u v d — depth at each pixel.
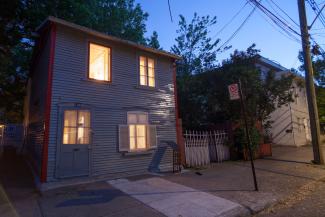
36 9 11.98
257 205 5.49
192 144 10.98
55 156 7.48
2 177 8.73
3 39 13.14
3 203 5.88
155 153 9.98
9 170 10.03
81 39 8.65
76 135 8.02
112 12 16.44
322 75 23.64
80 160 7.95
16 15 12.45
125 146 9.02
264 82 13.73
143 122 9.83
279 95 13.62
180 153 10.09
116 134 8.98
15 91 17.25
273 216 5.04
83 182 7.81
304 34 11.38
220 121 14.01
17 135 18.27
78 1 13.30
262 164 10.77
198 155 10.97
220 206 5.43
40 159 8.05
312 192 6.69
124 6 17.95
